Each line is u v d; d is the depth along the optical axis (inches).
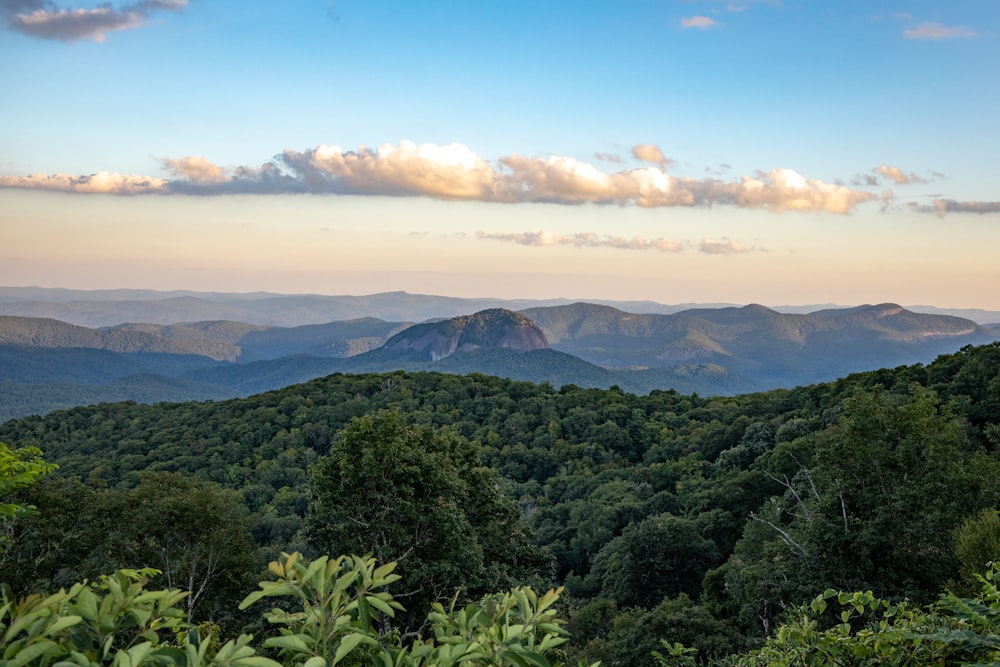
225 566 808.9
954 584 510.6
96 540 767.7
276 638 81.4
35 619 74.8
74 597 83.8
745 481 1925.4
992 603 149.8
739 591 1042.7
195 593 771.4
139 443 4126.5
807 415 2659.9
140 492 811.4
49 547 727.7
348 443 721.0
